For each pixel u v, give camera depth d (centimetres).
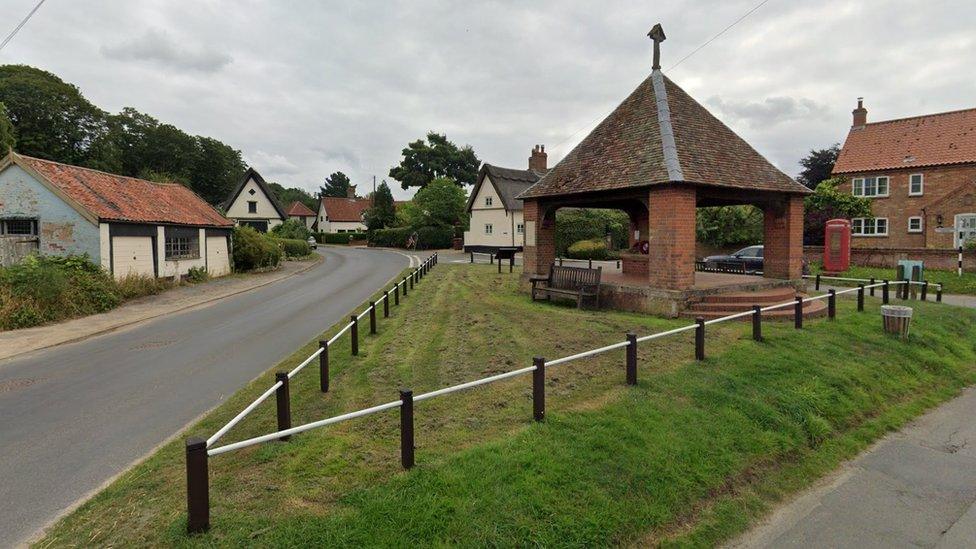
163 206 2400
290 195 11500
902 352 997
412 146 6831
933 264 2388
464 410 654
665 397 696
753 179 1362
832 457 650
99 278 1730
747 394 731
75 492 484
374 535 405
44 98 4247
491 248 4447
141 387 820
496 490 468
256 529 403
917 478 606
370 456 527
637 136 1422
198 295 1970
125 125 5828
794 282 1448
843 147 3731
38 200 1912
